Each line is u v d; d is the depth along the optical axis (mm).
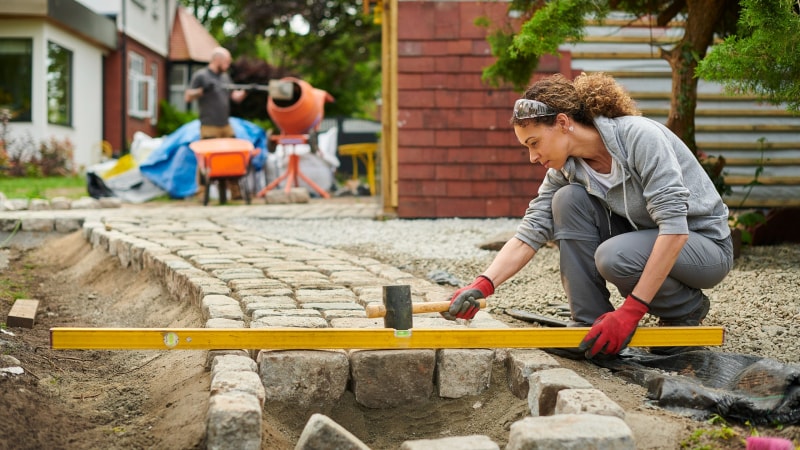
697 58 5918
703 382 3184
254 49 31219
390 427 3150
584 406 2604
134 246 5734
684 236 3008
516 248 3410
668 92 9422
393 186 9156
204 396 2902
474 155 9203
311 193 14055
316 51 28203
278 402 3105
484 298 3281
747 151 8961
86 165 18859
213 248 5992
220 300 3961
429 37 9102
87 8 18031
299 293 4277
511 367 3240
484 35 9094
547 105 3166
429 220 9039
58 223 7918
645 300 3023
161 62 24406
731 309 4371
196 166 12164
